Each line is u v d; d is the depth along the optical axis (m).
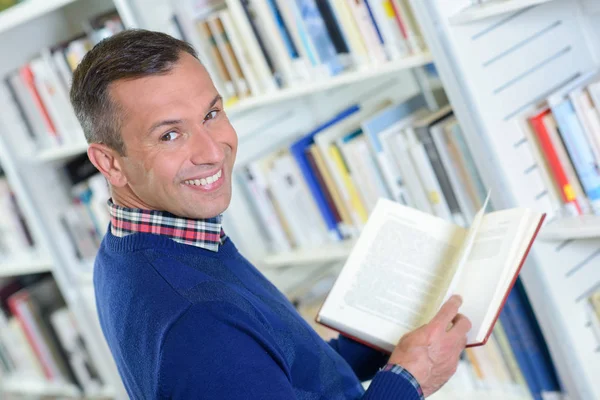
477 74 1.60
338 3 1.77
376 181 1.94
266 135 2.27
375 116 1.91
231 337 1.07
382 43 1.74
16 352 3.14
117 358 1.26
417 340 1.19
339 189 2.03
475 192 1.78
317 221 2.13
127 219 1.22
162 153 1.14
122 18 2.16
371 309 1.32
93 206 2.63
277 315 1.21
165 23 2.11
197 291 1.11
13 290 3.14
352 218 2.04
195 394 1.04
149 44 1.14
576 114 1.56
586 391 1.74
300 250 2.17
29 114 2.63
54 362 3.04
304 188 2.11
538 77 1.70
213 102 1.17
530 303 1.85
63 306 3.13
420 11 1.58
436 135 1.78
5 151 2.70
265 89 2.00
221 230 1.31
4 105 2.67
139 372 1.13
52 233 2.80
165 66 1.12
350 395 1.27
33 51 2.69
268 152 2.26
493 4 1.52
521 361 1.89
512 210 1.32
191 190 1.18
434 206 1.85
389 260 1.35
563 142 1.60
